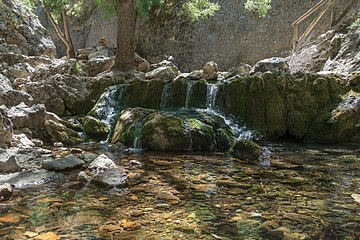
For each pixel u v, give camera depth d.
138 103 8.76
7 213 3.23
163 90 8.75
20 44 12.19
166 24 17.38
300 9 13.71
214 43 15.56
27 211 3.29
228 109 8.01
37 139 6.52
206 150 6.43
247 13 15.01
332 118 7.27
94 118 7.65
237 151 6.17
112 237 2.75
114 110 8.55
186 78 9.17
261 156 5.80
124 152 6.19
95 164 4.72
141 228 2.93
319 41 11.23
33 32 12.84
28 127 6.66
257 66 9.34
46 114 7.18
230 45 15.08
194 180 4.38
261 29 14.41
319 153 6.18
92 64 11.03
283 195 3.80
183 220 3.10
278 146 6.95
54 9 14.75
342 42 9.92
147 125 6.54
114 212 3.29
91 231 2.86
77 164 4.82
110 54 14.83
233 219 3.13
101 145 6.84
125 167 5.02
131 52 11.06
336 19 11.91
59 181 4.24
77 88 8.86
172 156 5.87
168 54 16.91
